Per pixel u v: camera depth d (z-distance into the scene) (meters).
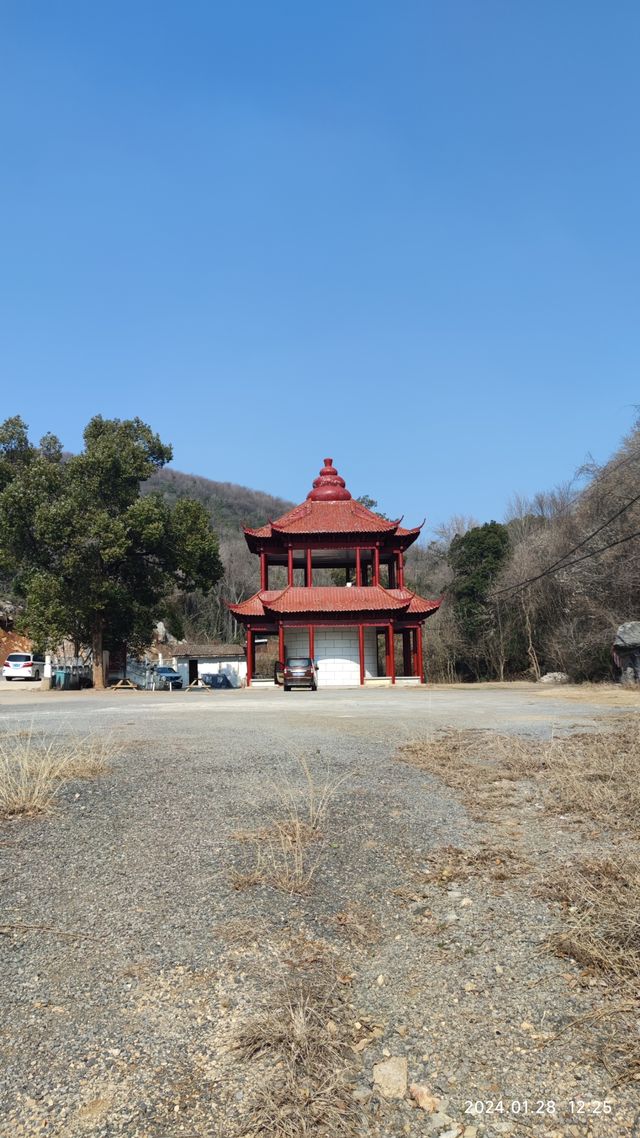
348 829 7.34
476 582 61.50
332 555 51.00
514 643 57.78
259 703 25.81
